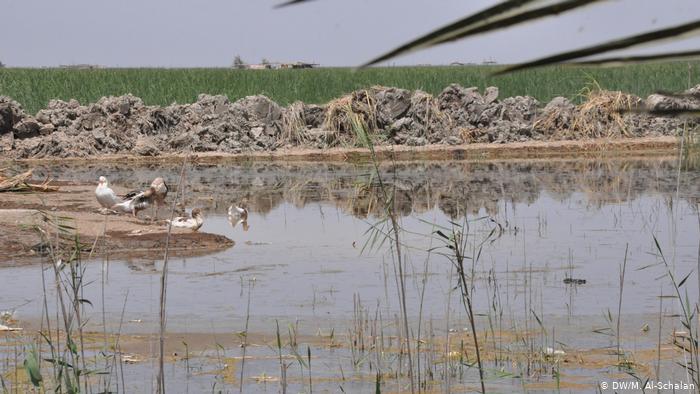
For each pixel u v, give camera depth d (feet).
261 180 101.50
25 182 86.53
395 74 236.22
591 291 44.37
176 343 35.96
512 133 137.39
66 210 71.92
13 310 40.04
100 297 44.19
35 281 47.29
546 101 177.47
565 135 138.21
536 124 139.95
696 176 96.58
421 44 3.87
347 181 98.78
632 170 105.29
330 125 134.51
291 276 49.37
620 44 3.87
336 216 73.05
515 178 98.63
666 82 176.65
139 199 69.00
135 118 139.64
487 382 30.42
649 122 139.64
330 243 60.44
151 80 211.41
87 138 132.57
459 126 138.62
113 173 110.63
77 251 28.12
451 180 96.89
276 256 55.83
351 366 32.55
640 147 132.46
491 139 136.15
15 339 36.47
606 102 141.08
